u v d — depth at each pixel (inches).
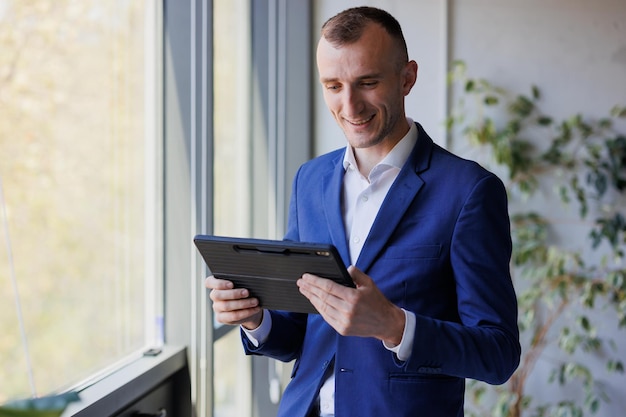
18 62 63.6
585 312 135.1
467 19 135.7
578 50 132.9
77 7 72.7
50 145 68.5
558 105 134.0
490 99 133.1
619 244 133.6
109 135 79.4
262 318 65.8
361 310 53.1
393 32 62.3
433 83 137.3
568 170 134.0
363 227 64.6
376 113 61.9
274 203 136.2
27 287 65.2
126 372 80.6
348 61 60.3
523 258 131.9
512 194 136.6
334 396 61.7
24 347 64.7
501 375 58.3
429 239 60.8
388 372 60.3
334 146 140.8
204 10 93.9
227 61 113.4
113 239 80.7
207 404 96.0
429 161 64.4
